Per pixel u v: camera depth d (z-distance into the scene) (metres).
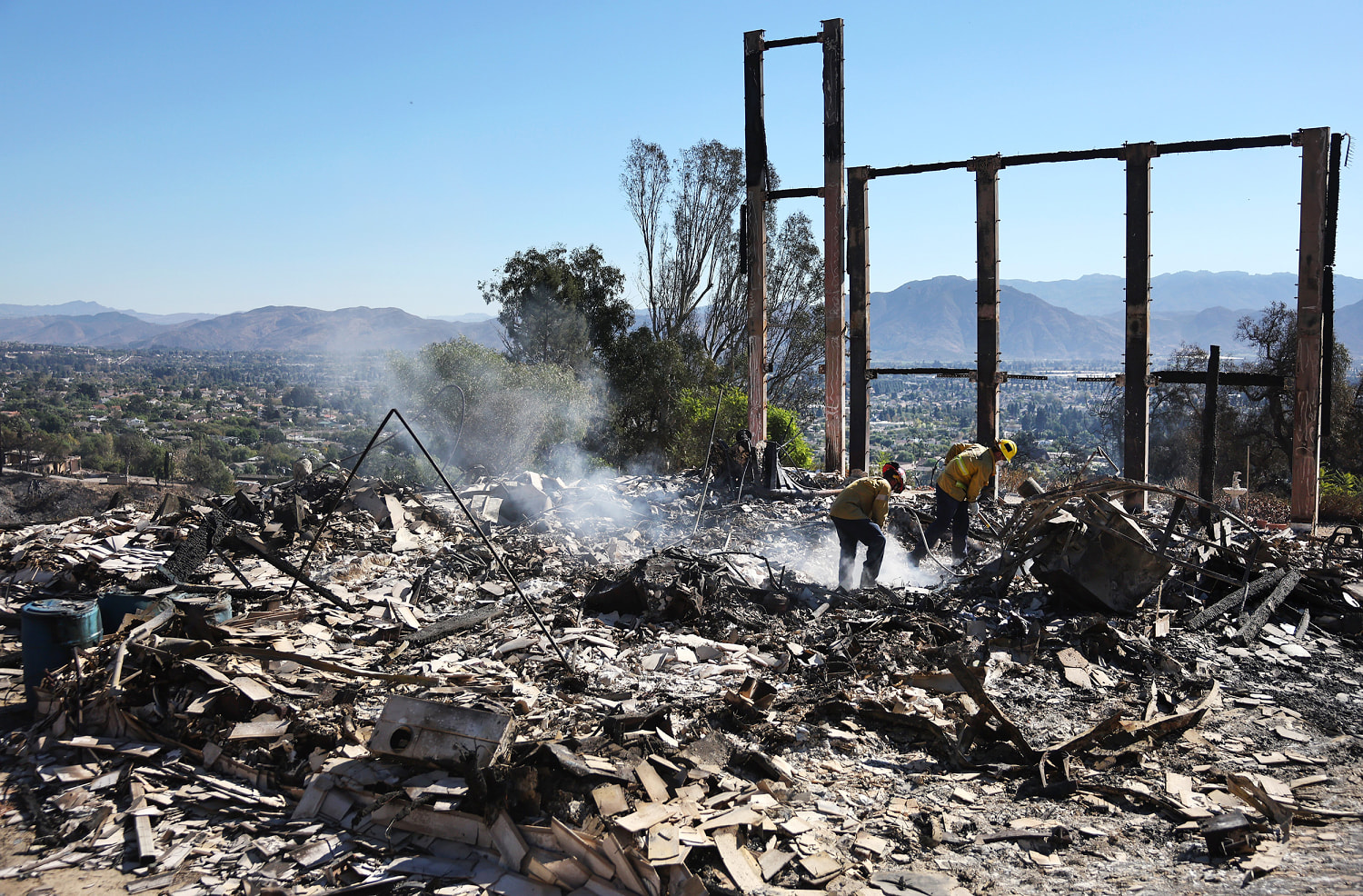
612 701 5.98
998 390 14.62
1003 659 6.93
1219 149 12.77
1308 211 12.27
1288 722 5.89
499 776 4.41
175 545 9.93
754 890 3.91
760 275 16.50
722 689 6.28
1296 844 4.35
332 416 161.50
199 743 5.33
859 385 15.75
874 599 8.20
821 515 12.27
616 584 8.15
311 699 5.70
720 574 8.57
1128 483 8.04
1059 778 5.13
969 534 11.17
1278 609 8.14
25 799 4.84
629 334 35.41
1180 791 4.86
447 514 11.87
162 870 4.19
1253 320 27.75
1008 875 4.11
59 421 126.25
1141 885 3.99
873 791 4.96
